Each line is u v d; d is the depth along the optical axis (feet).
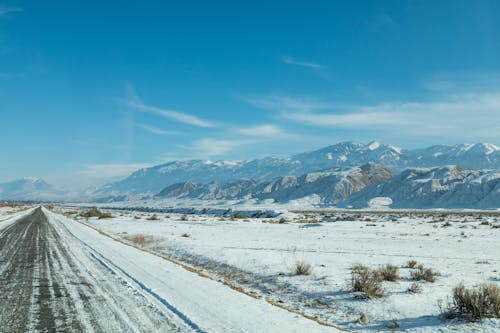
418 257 64.39
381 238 101.50
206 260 60.75
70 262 48.91
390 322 29.50
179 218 240.73
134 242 89.81
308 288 40.29
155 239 92.58
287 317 27.09
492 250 75.51
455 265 55.62
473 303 29.12
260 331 23.43
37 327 22.88
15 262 48.44
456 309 30.58
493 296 29.63
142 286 34.81
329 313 32.48
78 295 31.04
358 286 37.96
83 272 41.70
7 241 75.25
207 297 31.68
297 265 47.73
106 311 26.50
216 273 51.47
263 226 157.79
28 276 39.01
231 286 39.34
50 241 76.23
